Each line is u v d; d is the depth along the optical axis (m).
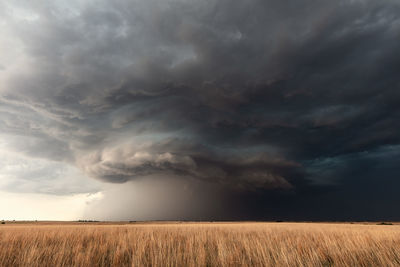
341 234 12.41
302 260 6.83
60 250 7.86
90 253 7.48
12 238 10.44
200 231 13.76
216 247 9.14
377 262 6.99
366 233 12.29
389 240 9.77
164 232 13.13
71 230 15.54
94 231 14.28
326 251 8.15
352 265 6.69
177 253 7.27
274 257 6.72
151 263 6.45
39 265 6.50
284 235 13.29
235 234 13.77
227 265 6.50
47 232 13.25
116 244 9.62
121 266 6.73
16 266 6.60
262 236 11.79
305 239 10.66
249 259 6.94
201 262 6.64
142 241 8.93
